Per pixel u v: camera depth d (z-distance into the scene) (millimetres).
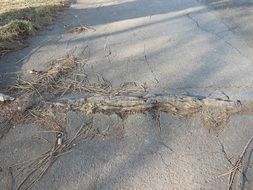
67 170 2680
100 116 3199
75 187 2543
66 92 3508
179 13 6184
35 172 2668
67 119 3168
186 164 2713
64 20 6090
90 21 5984
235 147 2867
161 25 5566
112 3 7418
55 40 5008
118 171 2668
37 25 5570
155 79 3781
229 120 3139
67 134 3025
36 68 4047
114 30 5426
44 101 3332
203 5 6621
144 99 3338
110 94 3451
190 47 4621
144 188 2518
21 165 2732
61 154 2824
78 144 2922
